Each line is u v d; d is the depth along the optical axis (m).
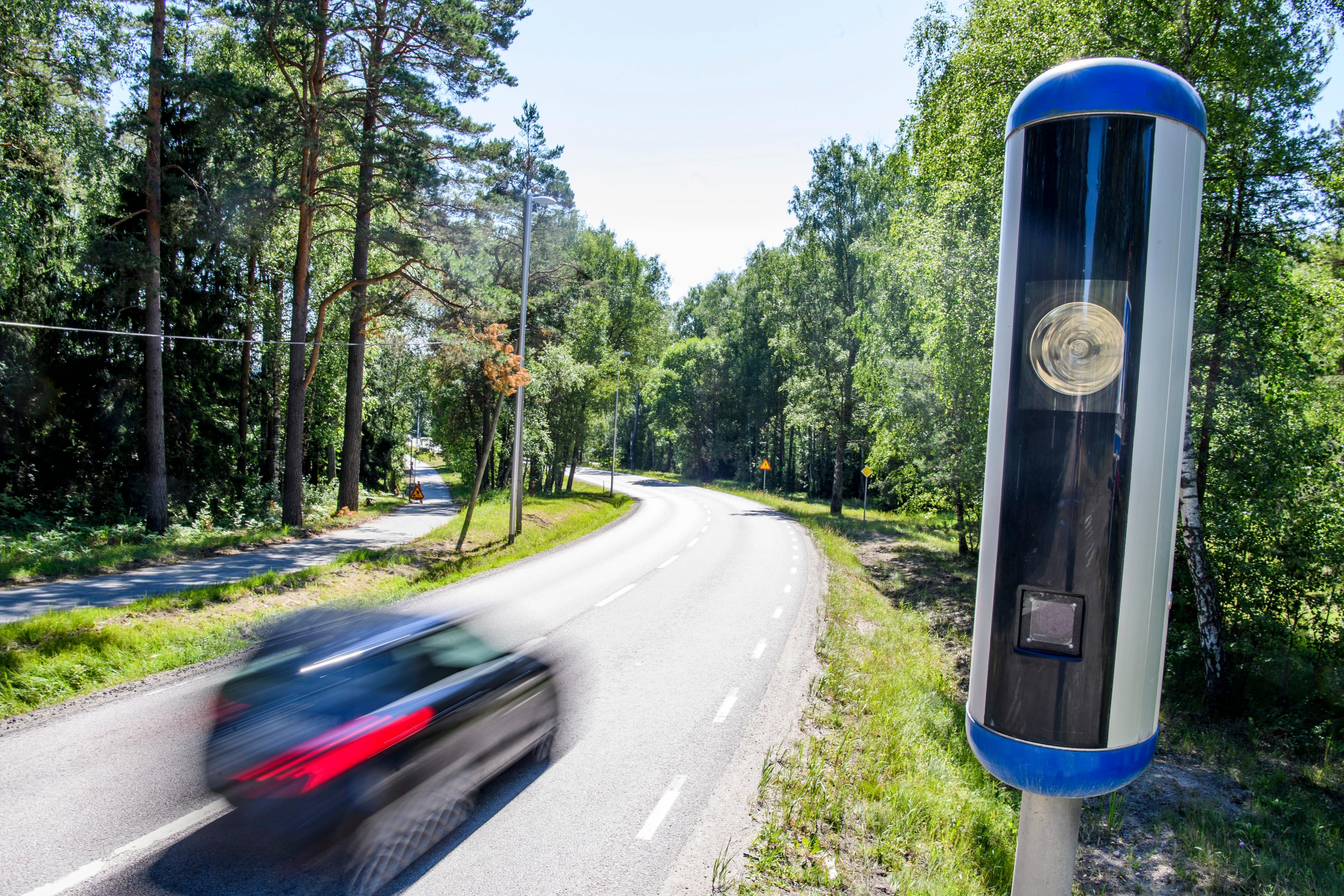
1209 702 10.49
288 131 20.64
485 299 25.22
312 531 23.44
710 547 23.03
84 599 12.20
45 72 20.59
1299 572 11.28
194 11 21.00
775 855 5.02
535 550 21.64
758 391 62.16
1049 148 2.44
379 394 47.25
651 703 8.20
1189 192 2.41
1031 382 2.44
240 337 29.47
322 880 4.45
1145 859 6.57
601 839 5.19
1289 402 11.57
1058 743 2.36
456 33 22.31
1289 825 7.46
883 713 8.21
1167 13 11.37
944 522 36.19
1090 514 2.35
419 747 4.98
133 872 4.43
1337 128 11.19
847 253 35.84
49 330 23.69
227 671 8.70
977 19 14.72
